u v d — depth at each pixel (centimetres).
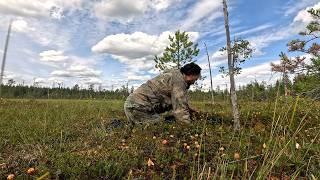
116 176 449
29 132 732
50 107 1396
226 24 666
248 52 891
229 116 840
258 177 259
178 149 533
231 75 657
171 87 725
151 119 759
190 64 715
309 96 720
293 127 594
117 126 767
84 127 817
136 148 548
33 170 436
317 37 759
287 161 429
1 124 868
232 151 468
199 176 272
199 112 828
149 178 437
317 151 465
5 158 548
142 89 768
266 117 749
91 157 509
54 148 586
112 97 2078
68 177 447
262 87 522
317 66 708
